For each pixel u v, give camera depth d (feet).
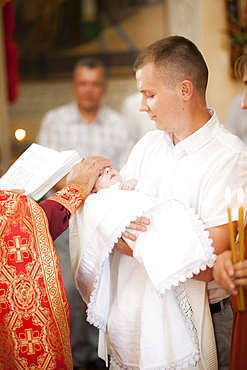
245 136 12.85
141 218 4.79
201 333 4.90
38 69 21.59
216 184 4.79
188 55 4.81
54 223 4.87
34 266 4.48
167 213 4.73
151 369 4.92
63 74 21.50
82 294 5.50
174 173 5.15
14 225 4.50
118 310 5.24
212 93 16.66
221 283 3.93
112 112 12.65
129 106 13.29
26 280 4.44
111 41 20.83
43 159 5.65
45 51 21.40
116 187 5.43
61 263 8.57
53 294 4.54
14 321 4.41
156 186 5.47
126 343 5.20
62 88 21.56
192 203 4.97
